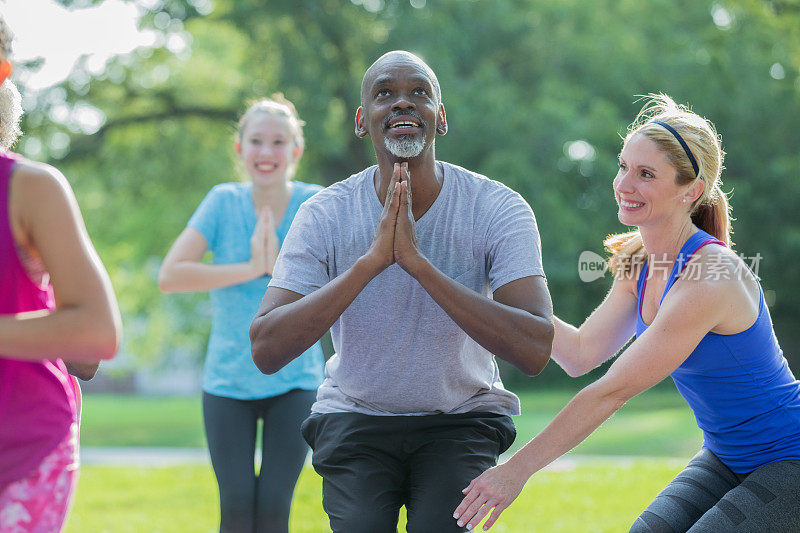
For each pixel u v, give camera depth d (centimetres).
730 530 383
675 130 421
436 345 419
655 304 440
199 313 3391
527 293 406
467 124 2819
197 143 3147
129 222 3183
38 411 311
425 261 386
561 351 475
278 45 2797
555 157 2919
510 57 3150
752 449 415
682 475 432
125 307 3412
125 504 1026
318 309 389
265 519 557
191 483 1162
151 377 4544
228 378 584
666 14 3234
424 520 398
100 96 3081
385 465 425
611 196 3072
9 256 296
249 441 577
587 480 1116
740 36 3197
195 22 3030
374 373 426
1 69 323
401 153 407
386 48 2808
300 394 582
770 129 3170
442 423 429
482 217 427
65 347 290
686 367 418
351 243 428
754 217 3139
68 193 302
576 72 3111
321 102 2731
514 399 455
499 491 387
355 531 402
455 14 2947
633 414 2258
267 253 595
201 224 631
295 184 652
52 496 309
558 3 3116
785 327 3325
